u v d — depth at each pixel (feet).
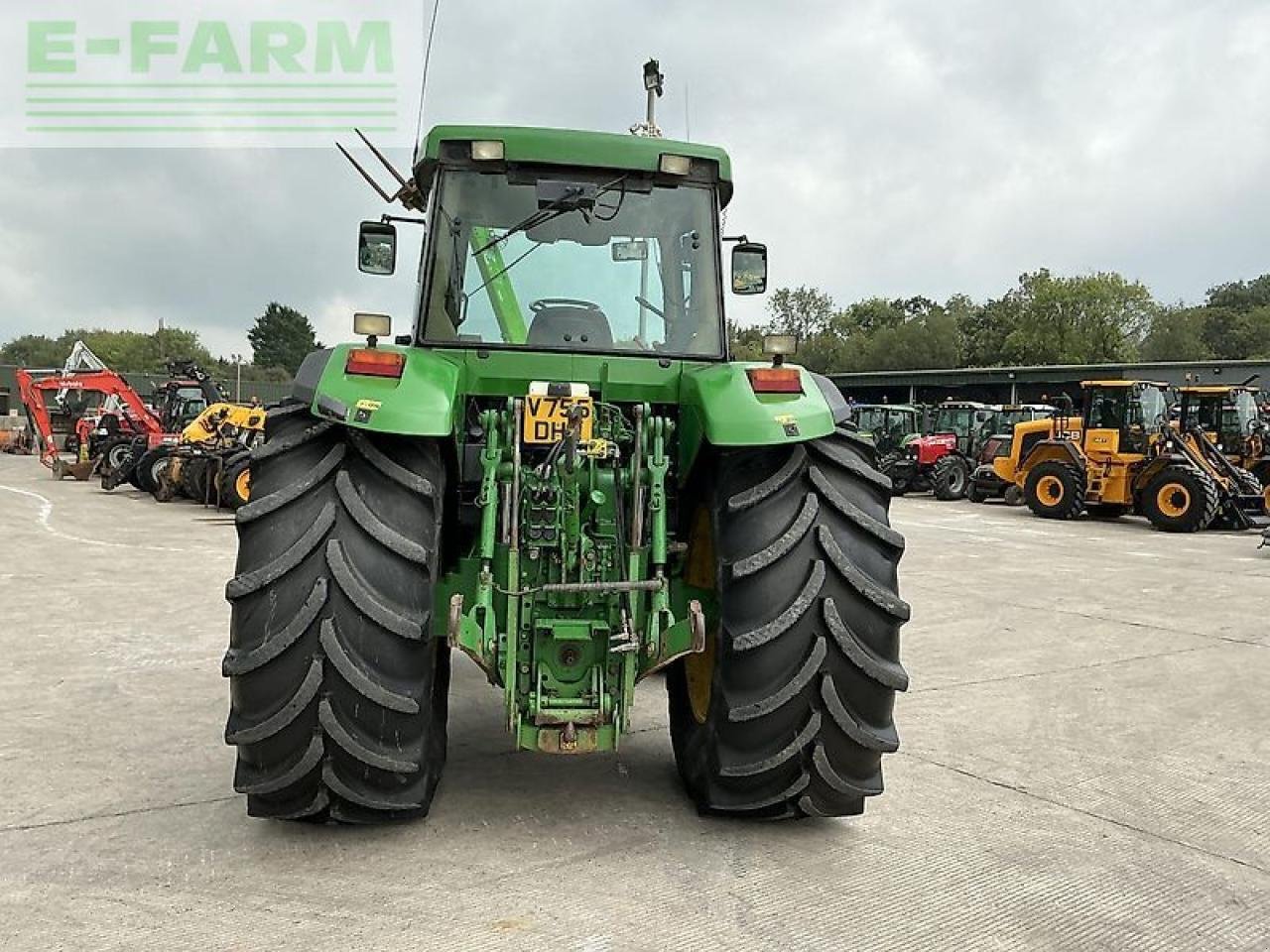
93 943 8.14
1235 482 50.49
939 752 14.19
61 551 33.55
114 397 72.18
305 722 9.43
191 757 12.92
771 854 10.39
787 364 11.37
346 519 9.70
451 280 12.03
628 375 11.84
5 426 115.24
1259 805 12.32
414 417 9.54
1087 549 40.93
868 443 11.41
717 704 10.34
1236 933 9.07
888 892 9.65
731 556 10.25
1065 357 204.95
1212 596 28.76
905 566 34.32
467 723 14.87
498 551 10.78
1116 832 11.37
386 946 8.20
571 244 12.26
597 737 10.48
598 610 10.68
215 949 8.09
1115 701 17.10
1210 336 241.55
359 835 10.46
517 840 10.48
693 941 8.50
